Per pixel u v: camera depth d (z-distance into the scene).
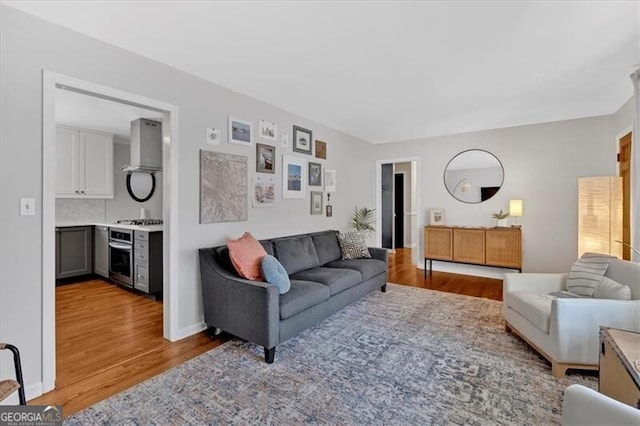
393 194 7.55
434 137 5.37
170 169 2.63
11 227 1.79
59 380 2.01
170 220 2.62
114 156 5.05
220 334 2.77
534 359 2.28
